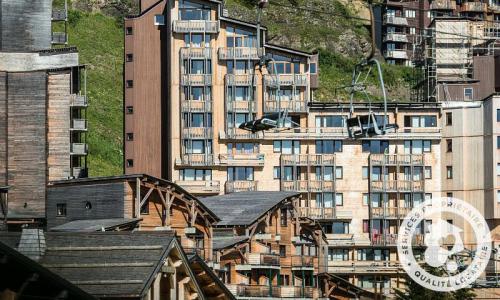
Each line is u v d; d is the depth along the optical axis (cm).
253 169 16350
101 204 11700
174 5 16225
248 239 12262
